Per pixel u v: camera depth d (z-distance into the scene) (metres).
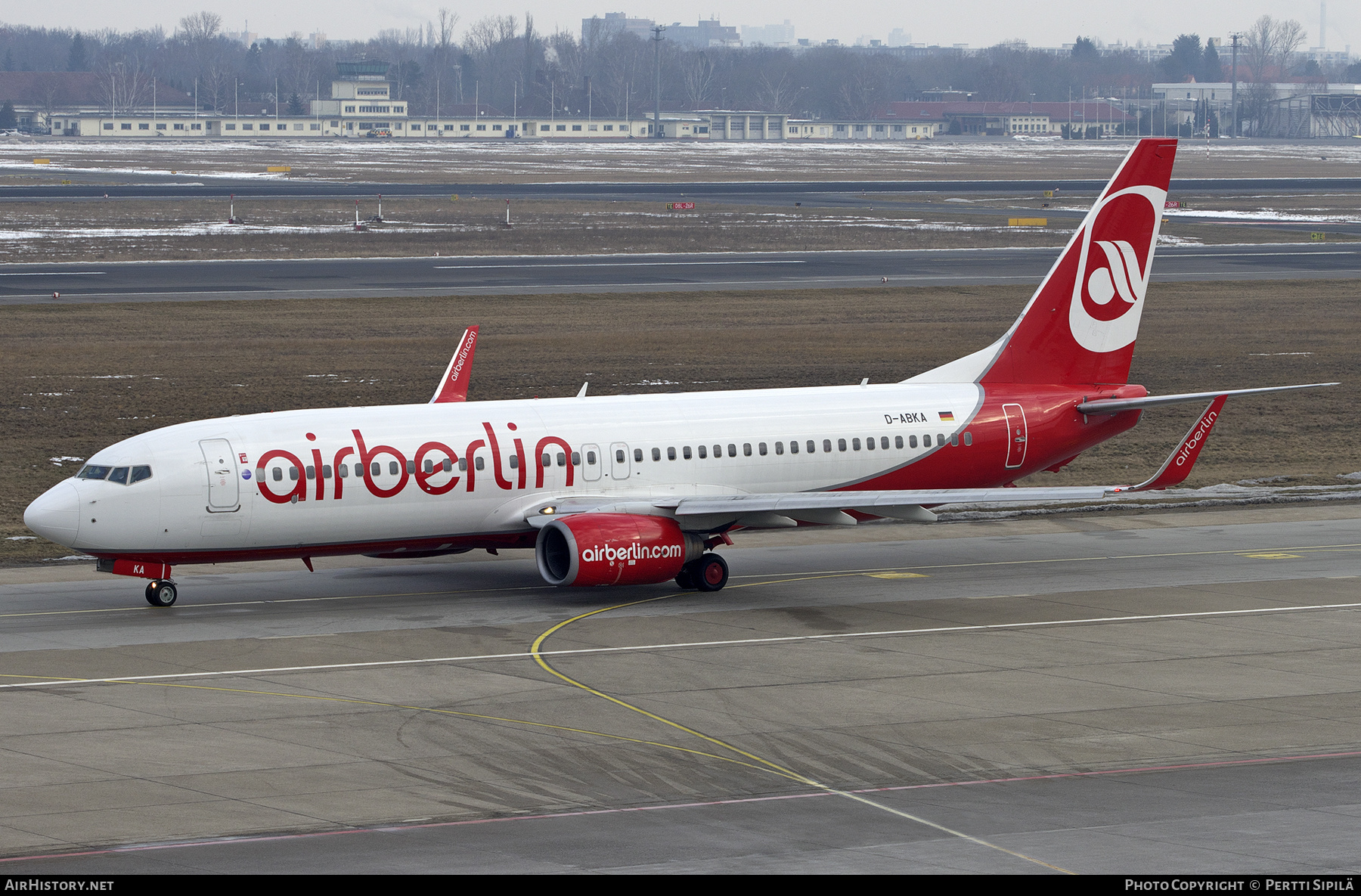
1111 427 191.88
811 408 180.25
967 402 186.25
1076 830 92.25
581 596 165.25
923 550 192.00
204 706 120.69
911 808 96.81
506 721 117.31
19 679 128.50
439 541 165.00
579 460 167.88
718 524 167.25
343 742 111.44
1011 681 130.12
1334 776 104.12
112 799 97.94
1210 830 92.19
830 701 123.50
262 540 156.88
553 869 85.06
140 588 166.88
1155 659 138.12
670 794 99.75
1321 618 154.62
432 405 168.50
